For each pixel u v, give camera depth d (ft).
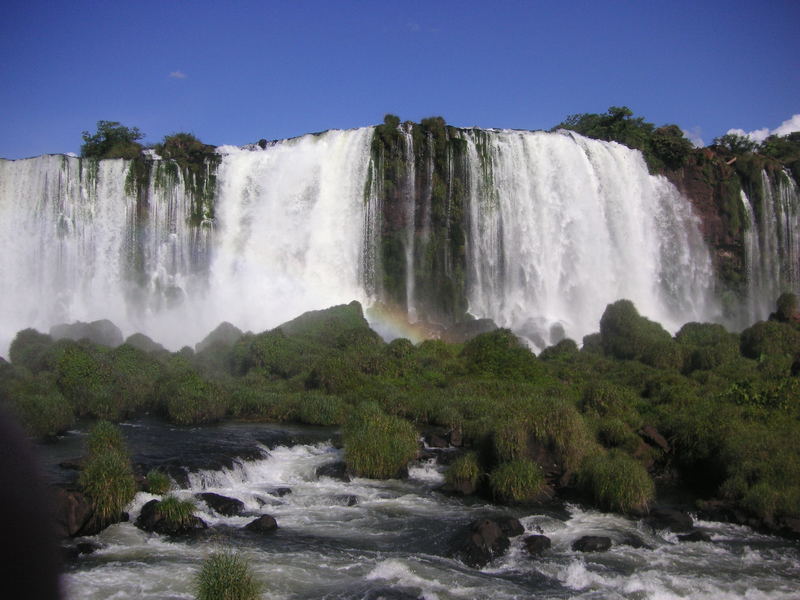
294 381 111.55
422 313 172.96
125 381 101.50
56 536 22.15
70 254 165.37
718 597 49.96
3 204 165.17
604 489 66.74
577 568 53.16
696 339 131.23
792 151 232.73
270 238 174.81
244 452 77.20
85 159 168.04
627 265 186.70
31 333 123.54
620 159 190.80
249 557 53.21
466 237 174.60
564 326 169.99
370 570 52.06
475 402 96.37
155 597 46.01
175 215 173.17
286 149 178.91
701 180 197.67
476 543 55.36
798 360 106.83
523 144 179.32
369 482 74.08
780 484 67.00
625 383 109.09
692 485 76.43
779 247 201.98
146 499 61.93
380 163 172.96
